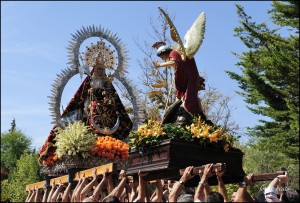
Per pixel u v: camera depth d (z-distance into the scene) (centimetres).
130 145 873
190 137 810
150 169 813
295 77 2850
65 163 922
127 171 872
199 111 902
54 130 1008
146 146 836
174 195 682
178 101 894
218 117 2703
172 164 780
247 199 640
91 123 1019
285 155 2992
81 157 922
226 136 842
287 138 2898
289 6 2881
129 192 826
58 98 1016
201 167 696
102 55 1066
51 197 848
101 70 1059
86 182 805
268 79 2962
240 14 3131
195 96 896
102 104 1042
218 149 830
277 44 3003
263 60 2878
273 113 2916
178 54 907
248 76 2953
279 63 2792
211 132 837
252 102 3120
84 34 1059
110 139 970
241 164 858
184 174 705
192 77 902
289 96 2964
